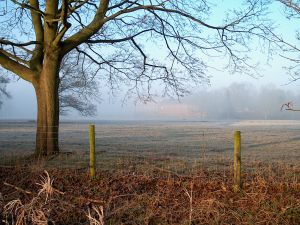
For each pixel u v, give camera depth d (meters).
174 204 9.71
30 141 28.06
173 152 20.55
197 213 8.89
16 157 16.19
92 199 10.08
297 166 14.41
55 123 17.03
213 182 11.37
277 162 16.17
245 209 9.22
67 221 8.53
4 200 9.78
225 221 8.59
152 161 15.86
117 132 42.25
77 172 13.17
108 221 8.55
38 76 17.14
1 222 7.89
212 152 21.25
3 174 12.91
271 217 8.67
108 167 14.38
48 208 8.45
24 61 17.42
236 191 10.48
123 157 17.19
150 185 11.57
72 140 30.03
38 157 15.92
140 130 47.28
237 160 10.66
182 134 39.03
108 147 23.39
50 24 16.59
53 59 16.84
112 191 10.89
